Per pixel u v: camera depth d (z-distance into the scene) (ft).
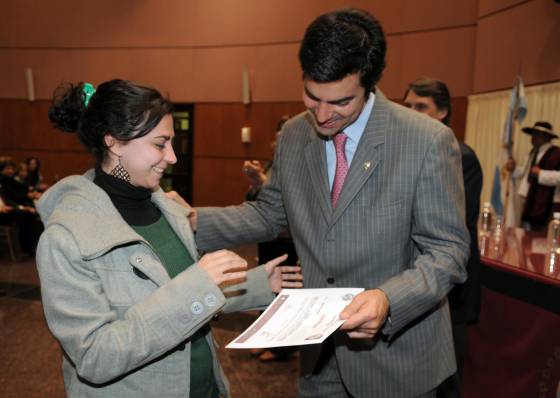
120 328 3.23
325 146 4.85
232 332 12.32
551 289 6.75
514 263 7.77
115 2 29.01
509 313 7.52
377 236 4.47
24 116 30.91
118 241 3.39
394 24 23.25
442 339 4.88
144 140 3.55
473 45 21.29
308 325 3.60
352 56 3.78
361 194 4.51
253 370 10.53
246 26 26.99
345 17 3.94
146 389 3.59
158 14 28.45
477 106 20.44
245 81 26.96
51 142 30.81
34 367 10.25
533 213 14.26
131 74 29.12
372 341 4.70
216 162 28.37
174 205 4.32
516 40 18.33
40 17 30.07
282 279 4.97
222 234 5.44
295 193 4.98
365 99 4.28
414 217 4.45
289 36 26.11
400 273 4.53
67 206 3.47
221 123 28.04
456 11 21.58
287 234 10.12
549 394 6.77
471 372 8.32
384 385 4.72
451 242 4.35
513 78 18.40
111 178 3.72
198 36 27.94
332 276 4.72
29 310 13.64
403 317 4.08
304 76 4.00
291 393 9.59
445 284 4.25
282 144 5.31
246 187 27.86
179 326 3.33
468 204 6.85
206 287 3.43
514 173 15.48
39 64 30.37
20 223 20.06
